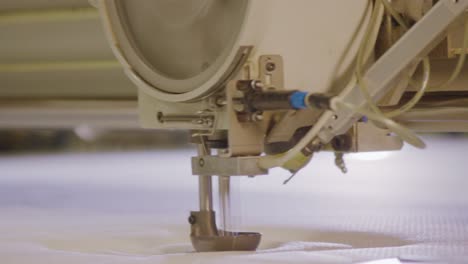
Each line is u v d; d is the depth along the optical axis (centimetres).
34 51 305
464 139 612
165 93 131
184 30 132
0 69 322
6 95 342
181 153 520
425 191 257
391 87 132
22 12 285
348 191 262
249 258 120
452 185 277
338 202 228
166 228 173
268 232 164
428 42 125
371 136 139
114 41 138
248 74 121
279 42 123
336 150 140
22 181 338
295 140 128
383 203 223
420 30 125
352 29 131
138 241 154
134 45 137
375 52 138
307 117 126
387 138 141
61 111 332
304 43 125
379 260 118
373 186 279
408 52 125
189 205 228
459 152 471
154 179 331
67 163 446
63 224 187
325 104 110
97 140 582
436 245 140
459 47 140
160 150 564
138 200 248
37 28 288
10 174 379
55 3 273
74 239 157
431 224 175
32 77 322
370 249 131
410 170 348
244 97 119
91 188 297
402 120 156
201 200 136
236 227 139
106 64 296
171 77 135
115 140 585
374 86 127
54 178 349
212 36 129
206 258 121
